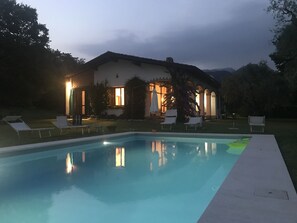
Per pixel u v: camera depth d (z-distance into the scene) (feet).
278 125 58.23
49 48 106.83
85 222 12.62
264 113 85.76
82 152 30.89
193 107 60.80
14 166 24.04
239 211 10.52
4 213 13.70
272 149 24.58
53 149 29.84
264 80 78.33
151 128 48.47
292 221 9.67
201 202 15.06
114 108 69.46
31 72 96.48
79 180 19.63
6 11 93.40
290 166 18.71
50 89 108.99
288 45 40.37
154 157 27.94
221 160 26.17
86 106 74.64
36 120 70.03
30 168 23.30
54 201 15.34
